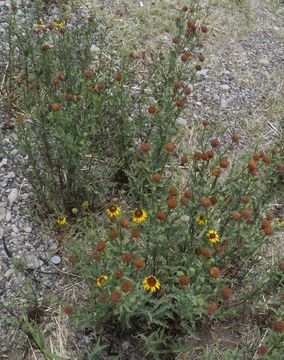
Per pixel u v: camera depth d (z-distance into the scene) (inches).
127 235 43.0
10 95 56.9
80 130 47.5
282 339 38.3
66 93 51.5
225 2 81.0
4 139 54.9
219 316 41.3
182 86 55.4
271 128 64.7
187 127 62.1
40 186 48.4
